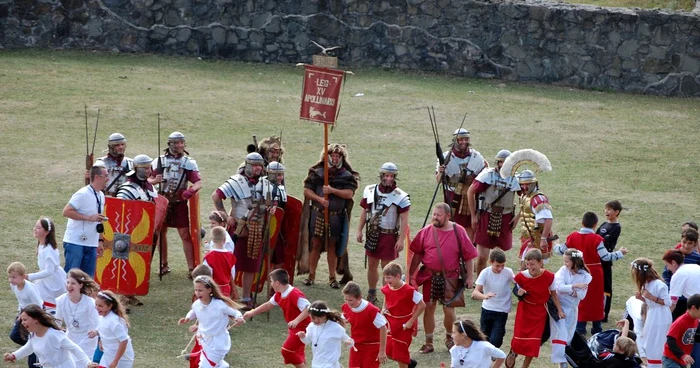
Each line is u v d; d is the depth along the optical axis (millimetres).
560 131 37469
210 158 32375
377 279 22734
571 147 35781
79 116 35562
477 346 16391
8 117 34906
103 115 35812
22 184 29109
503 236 24219
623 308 23031
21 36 42688
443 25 43469
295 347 17688
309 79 23484
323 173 23531
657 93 43125
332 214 23469
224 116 36906
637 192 31625
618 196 31125
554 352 18562
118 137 23047
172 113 36594
